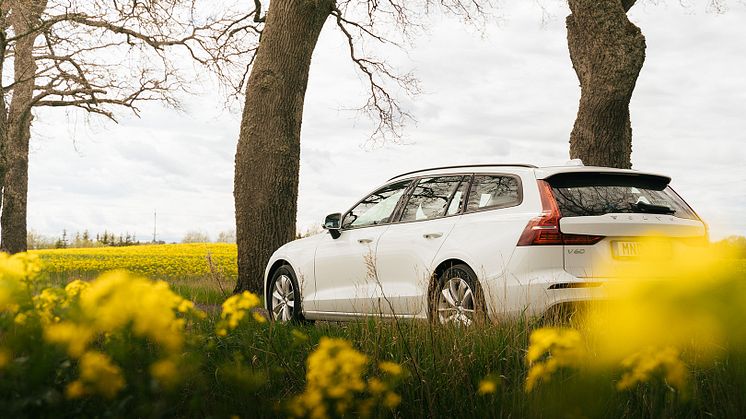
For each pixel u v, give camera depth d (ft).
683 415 8.54
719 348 7.64
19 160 79.97
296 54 40.96
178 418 8.20
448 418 9.11
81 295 6.39
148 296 6.02
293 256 26.02
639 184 18.62
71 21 64.49
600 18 32.35
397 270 20.83
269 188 40.29
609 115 32.71
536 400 7.86
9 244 79.97
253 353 11.40
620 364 6.27
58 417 6.35
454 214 19.81
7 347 6.21
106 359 6.20
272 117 40.68
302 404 7.36
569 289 16.53
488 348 12.26
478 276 17.98
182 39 68.80
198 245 145.48
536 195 17.76
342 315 23.11
